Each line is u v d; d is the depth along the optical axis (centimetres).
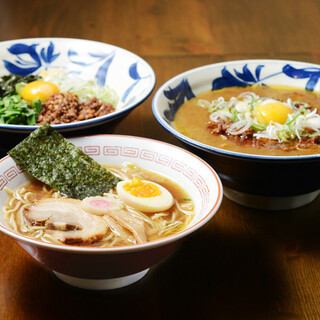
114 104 100
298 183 78
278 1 153
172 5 150
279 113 88
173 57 121
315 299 71
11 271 73
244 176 78
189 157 77
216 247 77
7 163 76
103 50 106
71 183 77
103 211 72
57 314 69
